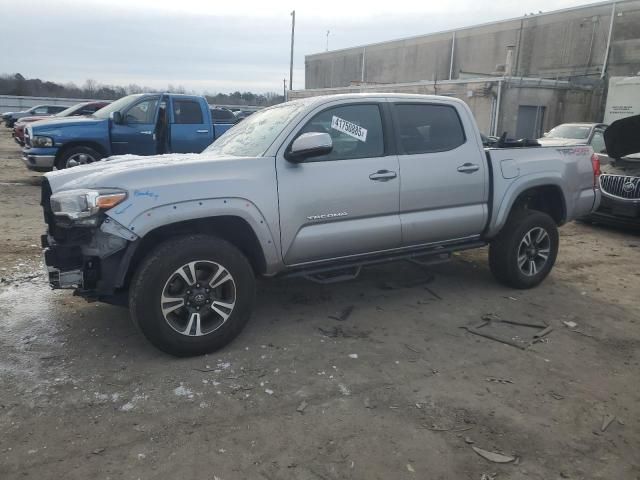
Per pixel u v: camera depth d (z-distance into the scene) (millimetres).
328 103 4402
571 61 31203
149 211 3627
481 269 6348
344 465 2771
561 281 6016
